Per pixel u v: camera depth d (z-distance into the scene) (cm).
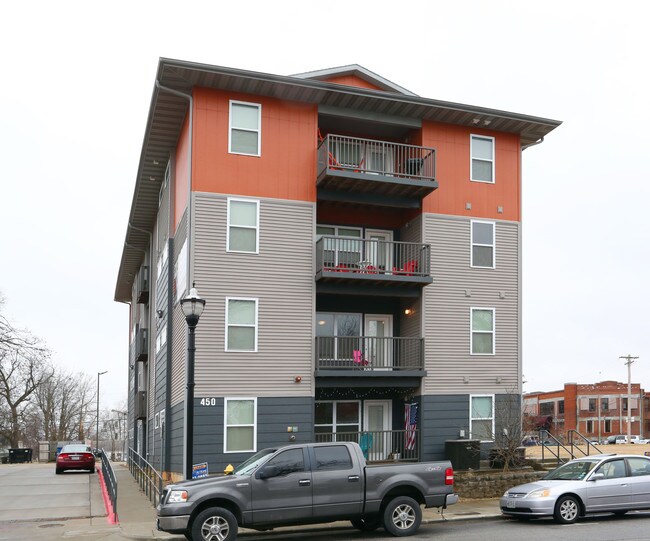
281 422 2072
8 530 1572
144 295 3466
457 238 2352
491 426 2286
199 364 2019
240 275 2089
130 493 2262
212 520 1289
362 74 2359
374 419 2336
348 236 2403
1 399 6359
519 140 2491
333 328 2344
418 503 1459
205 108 2116
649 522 1567
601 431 8838
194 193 2073
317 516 1362
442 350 2278
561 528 1483
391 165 2411
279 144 2181
